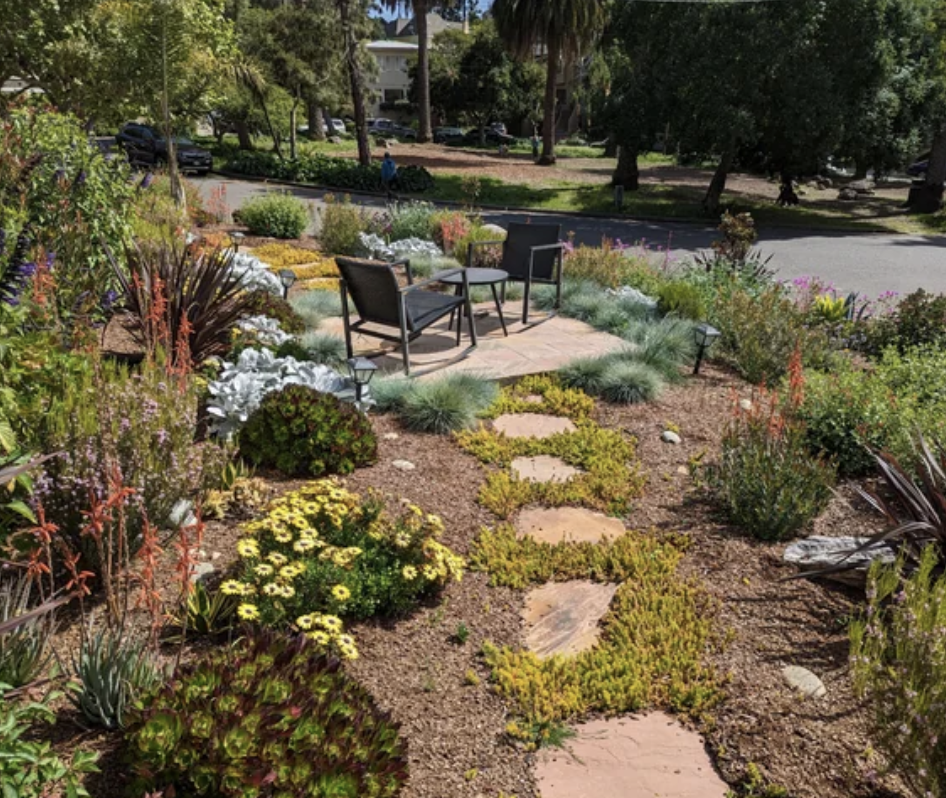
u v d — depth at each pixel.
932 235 24.09
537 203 28.22
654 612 3.82
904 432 5.34
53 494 3.57
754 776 2.89
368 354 7.46
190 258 6.84
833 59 24.50
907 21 25.23
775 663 3.53
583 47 36.38
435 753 2.95
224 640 3.40
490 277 8.05
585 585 4.15
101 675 2.86
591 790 2.83
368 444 5.37
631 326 8.66
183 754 2.39
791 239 22.67
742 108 24.28
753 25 23.50
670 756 3.01
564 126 60.50
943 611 3.02
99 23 14.62
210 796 2.40
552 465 5.59
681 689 3.30
